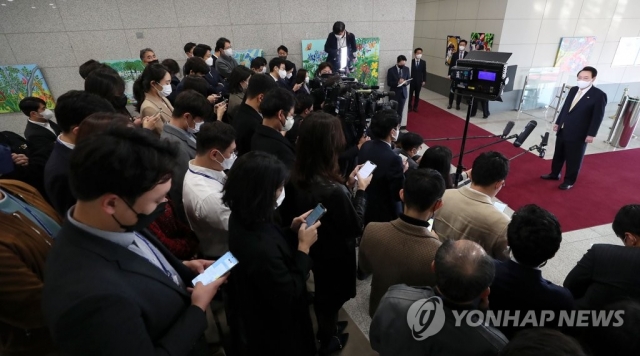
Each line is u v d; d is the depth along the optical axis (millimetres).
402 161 2234
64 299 686
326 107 2936
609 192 3889
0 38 4562
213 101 3551
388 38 5805
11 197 1215
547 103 7016
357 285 2518
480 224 1602
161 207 875
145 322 820
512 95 7223
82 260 739
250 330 1319
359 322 2197
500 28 6703
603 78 7613
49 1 4527
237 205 1118
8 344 1167
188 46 4691
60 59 4855
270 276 1150
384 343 1114
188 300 980
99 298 693
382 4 5551
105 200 734
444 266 979
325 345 1918
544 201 3754
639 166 4477
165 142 804
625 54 7438
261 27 5277
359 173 1955
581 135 3705
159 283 872
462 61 3314
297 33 5434
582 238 3127
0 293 997
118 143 716
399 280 1354
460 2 7625
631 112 4852
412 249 1304
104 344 696
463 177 3195
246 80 3145
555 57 7141
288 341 1354
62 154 1452
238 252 1155
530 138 5664
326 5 5355
